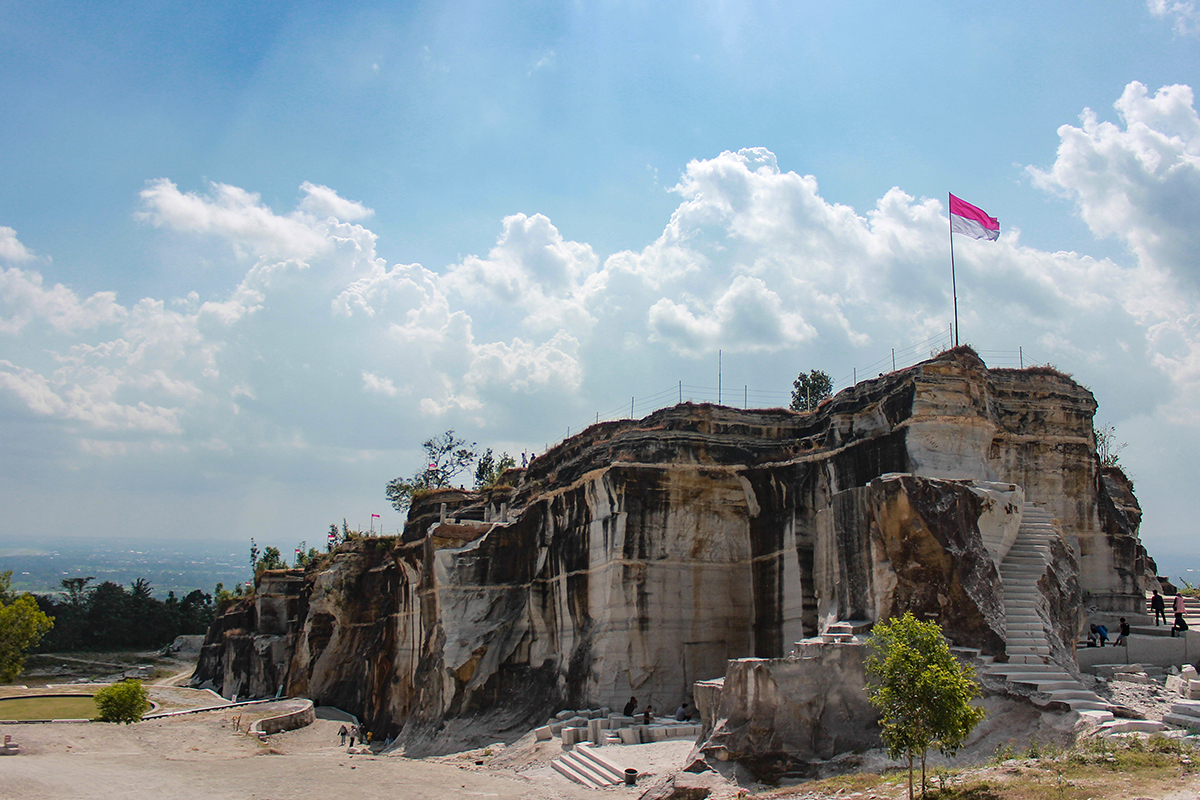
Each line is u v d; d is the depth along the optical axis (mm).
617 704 45062
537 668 52906
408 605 71938
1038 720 28016
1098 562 46906
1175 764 22406
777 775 29672
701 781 29781
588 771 35344
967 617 31906
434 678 56156
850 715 30328
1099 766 22969
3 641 55031
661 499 48156
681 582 47500
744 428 50562
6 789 31016
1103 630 40406
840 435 46312
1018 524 36750
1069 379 49531
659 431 49750
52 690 87562
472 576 57719
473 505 72625
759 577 47844
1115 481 58688
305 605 91250
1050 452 47625
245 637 102750
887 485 33906
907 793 24203
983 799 21781
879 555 34250
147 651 145000
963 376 41938
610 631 46188
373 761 45969
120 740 52719
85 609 149125
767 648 46531
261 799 32688
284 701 79438
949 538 32844
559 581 52656
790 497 47125
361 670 81438
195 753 50094
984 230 45688
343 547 88750
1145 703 31328
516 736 49219
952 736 22844
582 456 54031
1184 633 38875
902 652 23578
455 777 38500
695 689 34875
